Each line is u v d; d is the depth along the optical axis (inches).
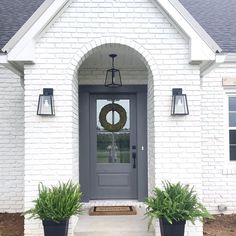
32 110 235.5
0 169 316.2
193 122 238.1
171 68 239.6
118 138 331.3
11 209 315.0
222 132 322.3
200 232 233.6
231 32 348.8
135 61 297.7
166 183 231.3
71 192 215.2
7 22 346.9
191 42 232.8
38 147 234.4
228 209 318.3
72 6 239.0
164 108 238.2
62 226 209.5
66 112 236.1
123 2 240.5
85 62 299.7
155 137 237.5
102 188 327.9
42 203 208.8
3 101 317.4
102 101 330.3
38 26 229.8
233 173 319.6
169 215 207.9
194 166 236.5
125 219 263.7
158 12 241.0
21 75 271.0
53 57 237.0
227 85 320.8
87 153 320.8
